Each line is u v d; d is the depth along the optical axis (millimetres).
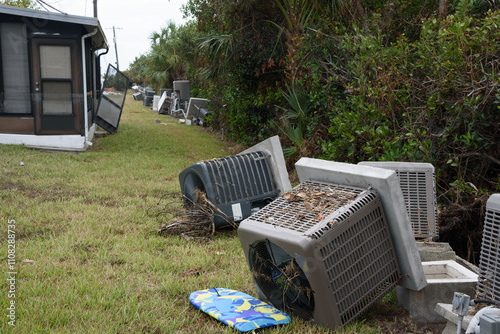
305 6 9352
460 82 5406
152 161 10320
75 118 11484
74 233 5090
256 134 13211
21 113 11281
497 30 5395
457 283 3197
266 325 3008
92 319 3129
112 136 14312
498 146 5430
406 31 8805
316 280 2844
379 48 6738
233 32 11133
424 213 4074
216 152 12750
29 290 3521
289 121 10188
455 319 2625
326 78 9086
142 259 4383
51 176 8258
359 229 3004
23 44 11039
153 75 34844
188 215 5352
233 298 3465
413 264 3117
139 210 6234
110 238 4992
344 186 3314
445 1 7371
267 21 10203
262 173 5539
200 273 4129
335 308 2898
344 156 7512
